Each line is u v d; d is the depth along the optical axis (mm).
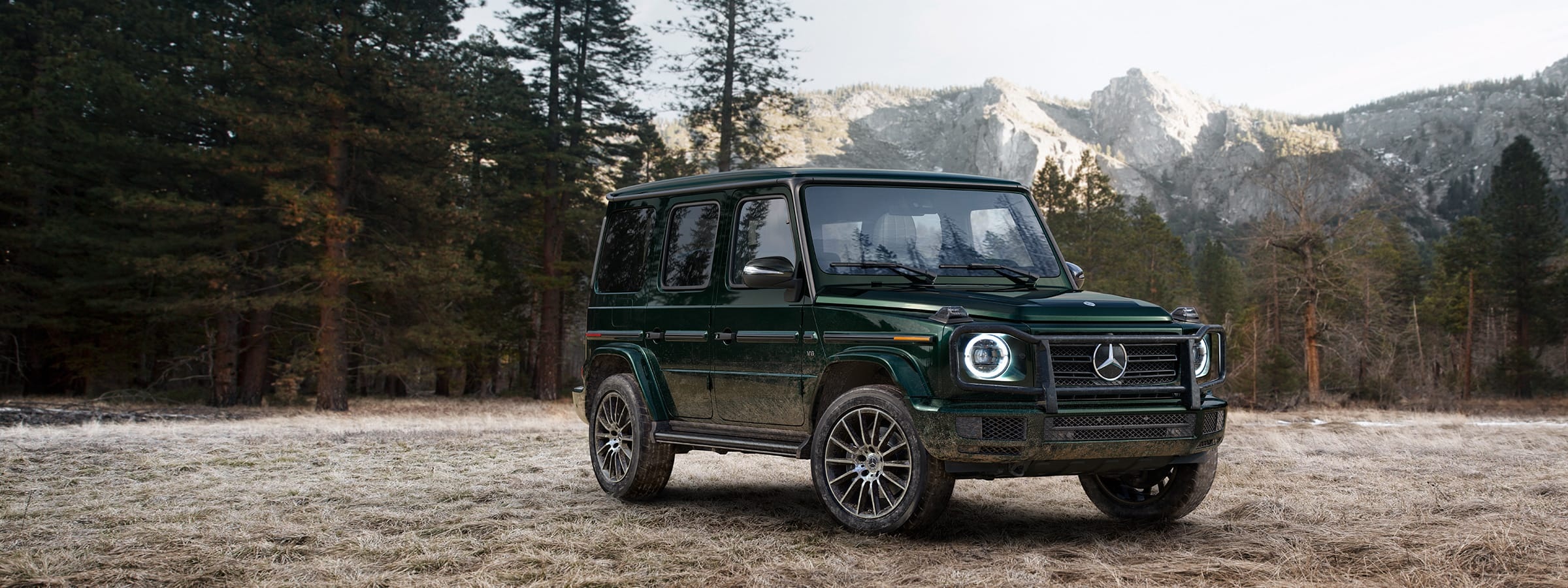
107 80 26141
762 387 5891
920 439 4902
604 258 7504
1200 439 5199
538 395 40188
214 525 5395
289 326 33250
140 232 28375
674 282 6688
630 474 6531
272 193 24469
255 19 25531
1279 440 10875
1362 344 45219
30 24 29719
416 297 29625
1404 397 43688
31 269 30172
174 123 27828
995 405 4809
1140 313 5207
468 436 11281
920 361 4953
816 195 5852
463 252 28969
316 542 5008
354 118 26047
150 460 8383
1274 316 47469
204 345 33812
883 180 6020
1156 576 4230
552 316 39969
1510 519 5543
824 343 5480
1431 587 4004
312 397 35125
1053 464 4914
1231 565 4406
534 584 4102
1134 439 4996
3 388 33344
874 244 5773
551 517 5859
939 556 4656
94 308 30188
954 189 6180
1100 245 54844
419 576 4277
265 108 26016
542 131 36844
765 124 39344
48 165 28312
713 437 6094
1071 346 4957
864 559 4609
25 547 4816
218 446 9617
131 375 35250
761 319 5902
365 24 26125
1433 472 7996
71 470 7715
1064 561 4586
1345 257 43094
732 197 6336
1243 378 43969
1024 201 6391
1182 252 69062
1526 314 62750
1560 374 64562
